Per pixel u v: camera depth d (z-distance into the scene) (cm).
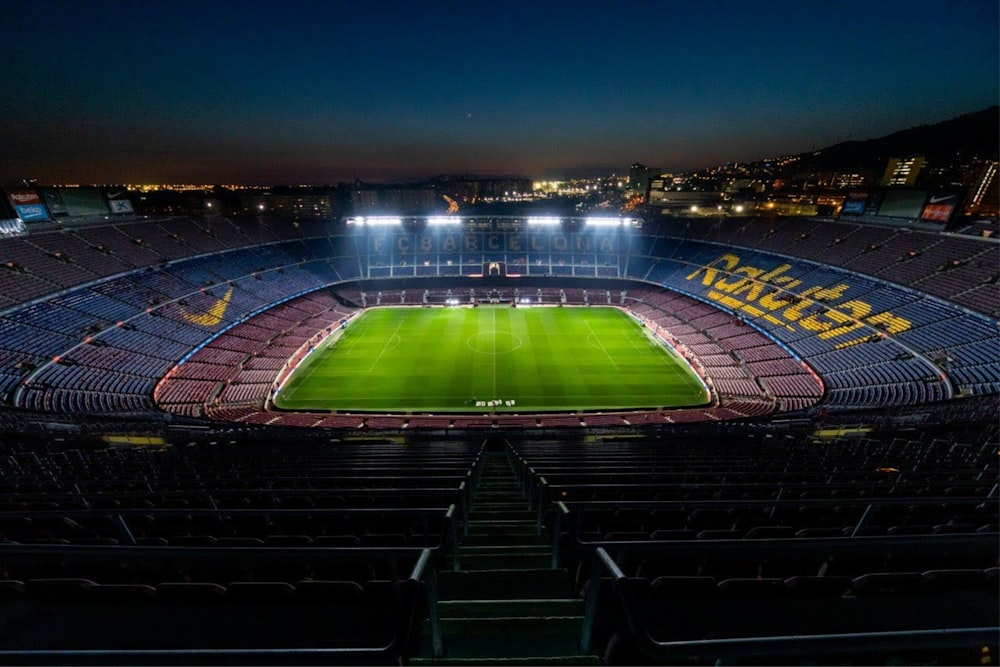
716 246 7269
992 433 2098
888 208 5747
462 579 609
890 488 977
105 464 1612
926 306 4434
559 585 603
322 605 475
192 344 4772
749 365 4666
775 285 5922
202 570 630
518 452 1803
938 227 5175
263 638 446
